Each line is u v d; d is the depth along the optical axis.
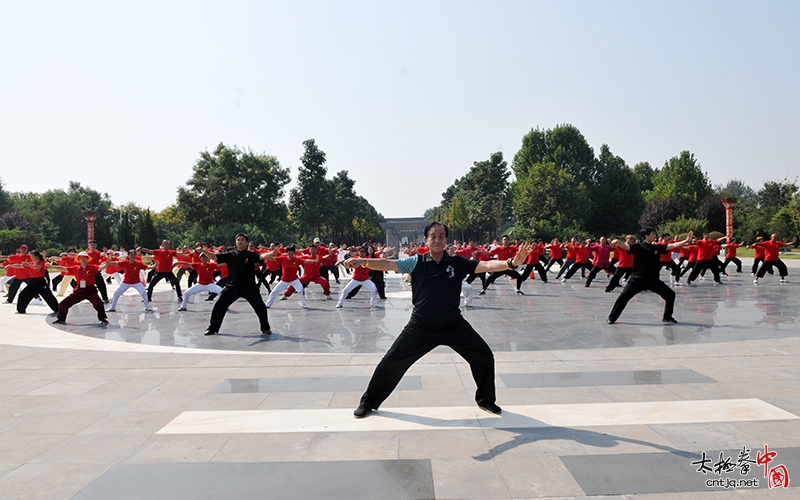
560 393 5.75
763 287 17.27
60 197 81.25
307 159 57.47
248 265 9.87
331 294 17.92
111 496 3.54
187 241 48.56
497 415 5.04
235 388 6.19
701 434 4.46
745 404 5.23
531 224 51.12
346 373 6.84
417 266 5.02
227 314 13.05
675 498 3.39
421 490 3.54
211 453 4.25
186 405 5.55
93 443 4.52
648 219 59.62
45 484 3.74
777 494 3.42
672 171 68.81
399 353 4.95
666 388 5.86
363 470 3.88
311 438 4.54
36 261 13.42
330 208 57.91
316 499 3.46
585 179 59.38
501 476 3.73
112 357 8.05
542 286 19.64
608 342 8.61
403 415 5.09
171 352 8.39
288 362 7.54
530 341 8.81
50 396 5.96
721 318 10.84
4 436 4.71
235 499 3.47
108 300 15.73
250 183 55.53
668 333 9.26
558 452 4.13
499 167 65.62
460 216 74.19
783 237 47.53
